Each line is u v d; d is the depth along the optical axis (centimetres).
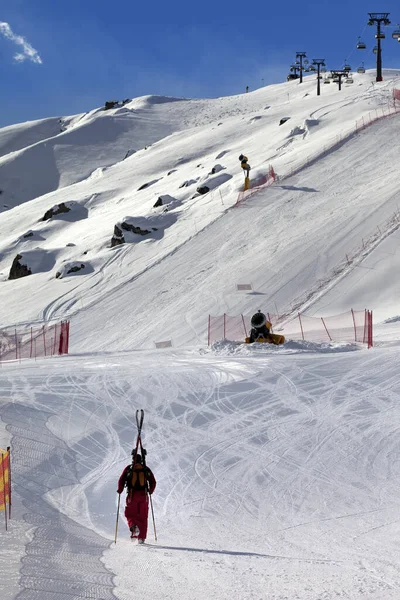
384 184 5897
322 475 1505
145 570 782
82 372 2716
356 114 8731
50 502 1326
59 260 6581
